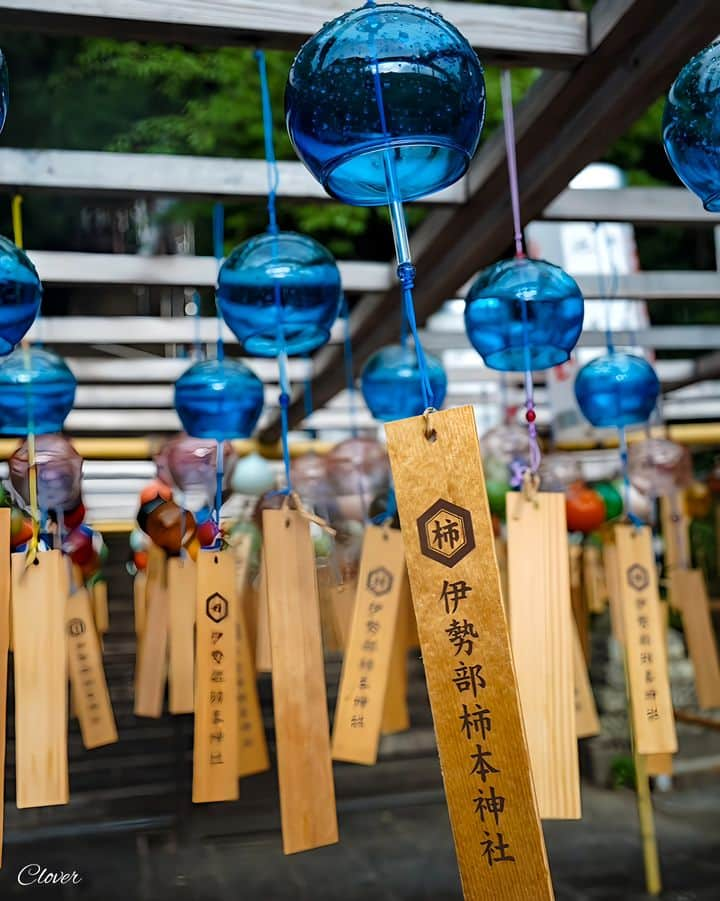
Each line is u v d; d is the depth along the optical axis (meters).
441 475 1.05
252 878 3.67
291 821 1.41
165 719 5.00
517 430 2.50
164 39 1.65
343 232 5.97
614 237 3.29
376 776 5.09
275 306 1.73
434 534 1.05
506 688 1.01
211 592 1.78
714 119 1.16
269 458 4.09
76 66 5.53
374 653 1.81
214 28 1.61
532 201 2.20
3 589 1.29
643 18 1.62
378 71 1.07
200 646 1.75
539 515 1.41
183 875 3.72
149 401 3.87
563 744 1.32
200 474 2.11
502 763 1.01
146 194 2.21
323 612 2.49
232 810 4.45
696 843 3.83
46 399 1.82
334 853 3.97
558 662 1.35
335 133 1.09
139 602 3.18
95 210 5.82
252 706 2.30
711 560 4.71
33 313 1.43
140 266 2.74
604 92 1.81
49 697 1.41
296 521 1.56
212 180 2.23
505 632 1.01
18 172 2.11
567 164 2.01
